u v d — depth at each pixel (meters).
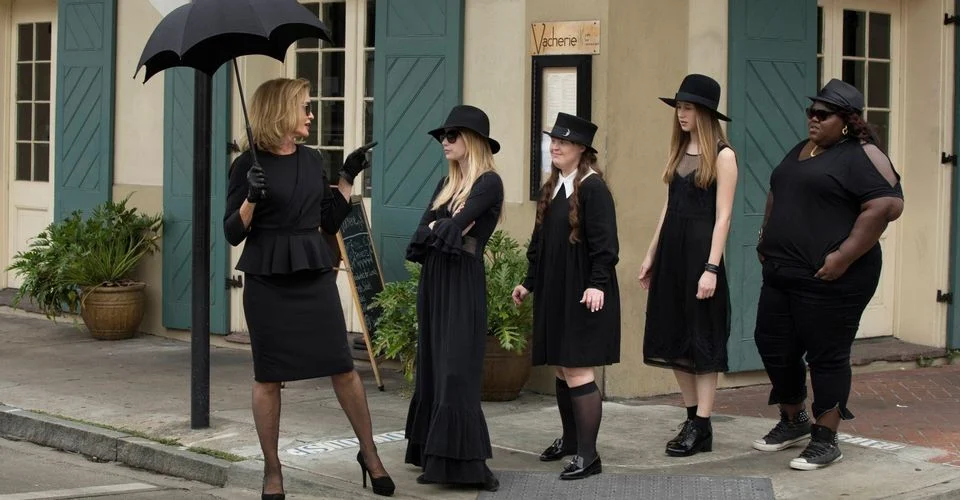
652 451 9.76
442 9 12.53
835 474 9.02
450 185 8.69
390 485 8.58
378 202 13.06
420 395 8.82
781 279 9.18
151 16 15.30
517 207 12.10
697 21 12.02
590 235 8.77
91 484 9.39
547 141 11.80
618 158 11.50
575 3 11.58
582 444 8.95
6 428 11.16
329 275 8.50
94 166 15.95
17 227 17.77
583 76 11.48
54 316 15.47
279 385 8.55
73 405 11.50
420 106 12.73
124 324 15.13
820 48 13.64
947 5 13.88
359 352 13.34
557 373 9.42
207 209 10.41
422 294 8.79
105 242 15.09
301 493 8.92
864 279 8.98
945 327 14.08
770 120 12.44
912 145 14.23
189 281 14.94
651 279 9.69
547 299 8.95
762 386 12.63
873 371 13.49
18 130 17.70
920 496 8.46
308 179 8.36
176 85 14.86
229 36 9.01
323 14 14.05
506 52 12.16
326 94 14.07
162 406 11.47
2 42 17.62
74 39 16.09
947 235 14.05
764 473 9.07
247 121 8.12
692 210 9.39
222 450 9.84
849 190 8.85
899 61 14.26
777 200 9.26
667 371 12.02
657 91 11.76
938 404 11.77
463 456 8.46
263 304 8.29
